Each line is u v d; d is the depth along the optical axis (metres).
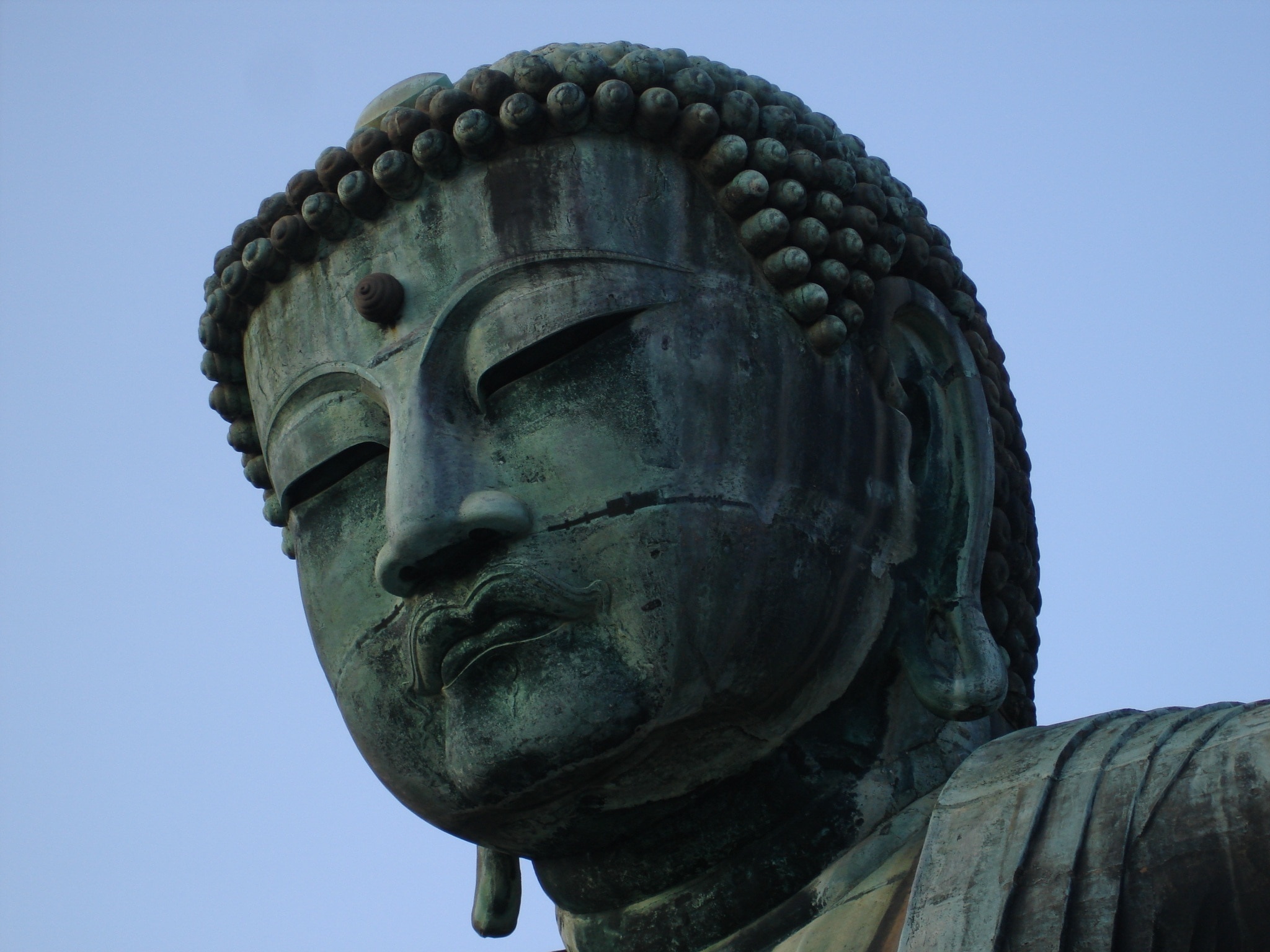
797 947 17.17
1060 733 16.83
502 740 17.48
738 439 18.06
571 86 18.84
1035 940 14.90
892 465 19.05
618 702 17.31
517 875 20.25
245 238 20.23
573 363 18.16
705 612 17.52
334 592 18.94
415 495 17.59
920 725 18.83
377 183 19.14
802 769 18.23
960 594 18.94
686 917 18.23
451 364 18.39
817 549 18.16
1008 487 20.52
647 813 18.22
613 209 18.73
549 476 17.80
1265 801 14.97
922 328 20.05
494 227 18.75
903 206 20.41
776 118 19.50
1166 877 14.95
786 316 18.88
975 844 15.78
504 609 17.56
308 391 19.30
